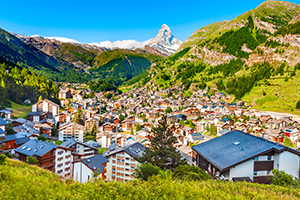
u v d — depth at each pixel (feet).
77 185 65.00
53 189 61.36
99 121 386.11
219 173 94.32
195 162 126.00
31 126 283.38
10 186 57.52
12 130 227.20
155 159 126.93
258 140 101.30
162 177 75.15
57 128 331.16
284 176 79.10
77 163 149.59
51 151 155.74
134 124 388.78
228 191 64.69
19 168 82.23
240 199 58.13
